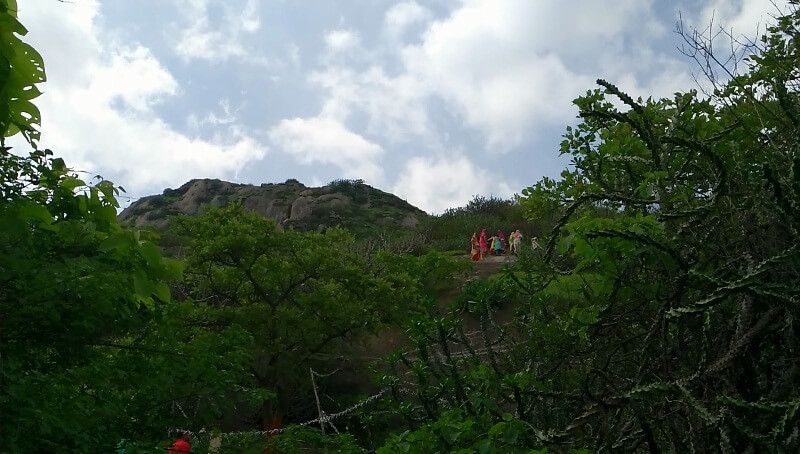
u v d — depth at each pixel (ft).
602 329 11.18
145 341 10.88
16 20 5.82
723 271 9.51
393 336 47.55
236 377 11.94
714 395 8.30
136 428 10.23
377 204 186.80
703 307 7.89
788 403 6.81
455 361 12.61
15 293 7.84
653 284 9.80
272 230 44.86
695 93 12.89
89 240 8.48
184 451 10.68
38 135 6.84
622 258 9.45
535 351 12.18
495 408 9.92
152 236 8.73
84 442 8.73
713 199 9.00
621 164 12.09
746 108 11.52
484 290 14.03
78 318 8.12
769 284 7.72
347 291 44.11
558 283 13.61
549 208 15.64
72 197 8.49
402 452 8.49
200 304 38.04
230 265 44.78
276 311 41.96
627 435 9.35
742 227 9.20
